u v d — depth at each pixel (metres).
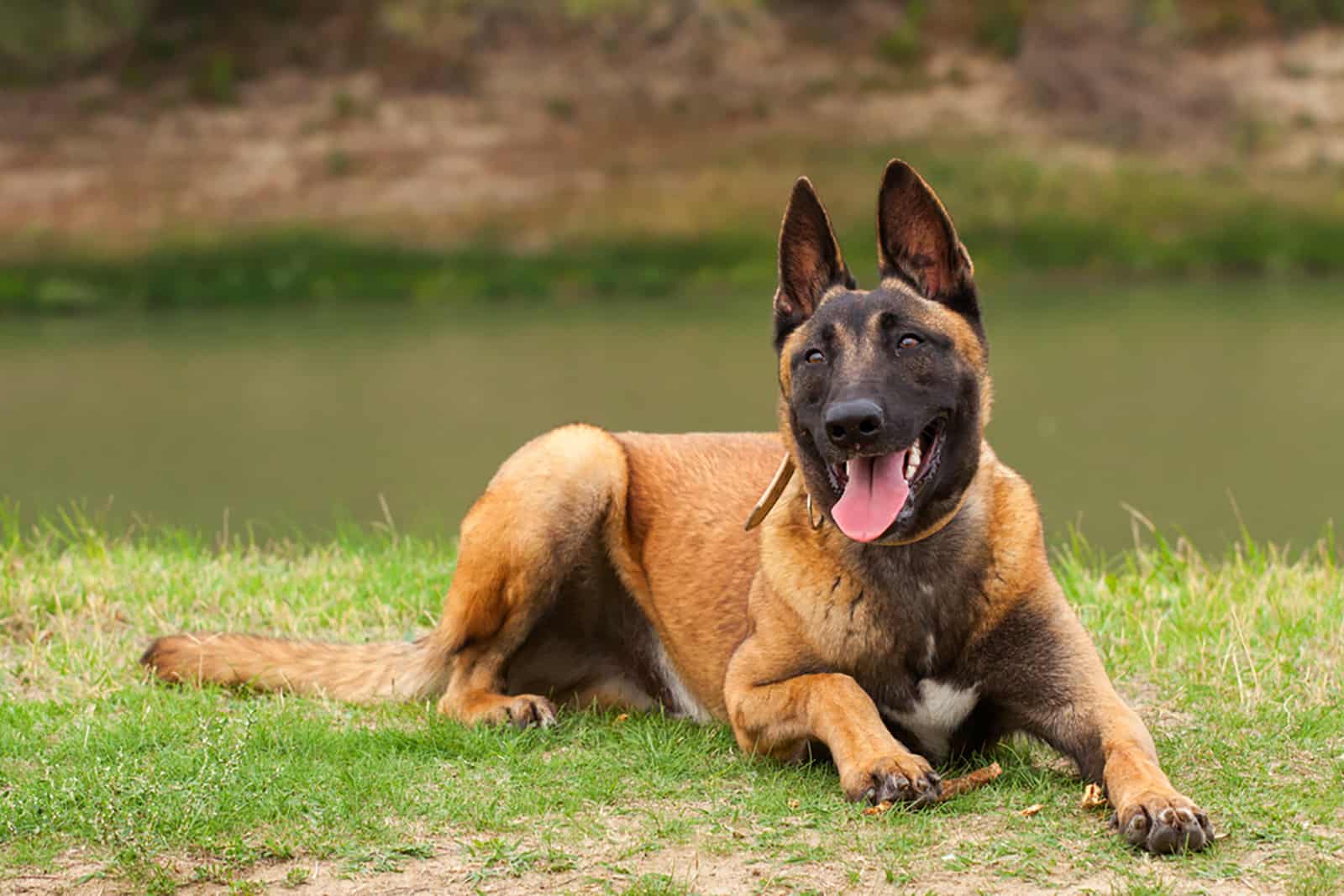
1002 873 4.40
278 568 9.05
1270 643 6.85
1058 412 23.47
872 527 5.07
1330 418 22.25
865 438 5.02
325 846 4.68
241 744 5.51
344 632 7.65
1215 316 35.50
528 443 6.72
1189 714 5.98
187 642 6.59
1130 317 35.75
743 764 5.48
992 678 5.33
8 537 9.67
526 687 6.77
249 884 4.43
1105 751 5.00
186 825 4.77
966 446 5.34
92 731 5.69
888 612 5.33
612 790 5.14
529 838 4.76
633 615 6.58
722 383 27.02
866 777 4.91
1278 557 9.70
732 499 6.31
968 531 5.31
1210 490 17.17
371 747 5.60
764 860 4.55
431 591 8.04
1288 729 5.65
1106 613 7.50
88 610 7.80
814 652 5.43
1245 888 4.27
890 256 5.56
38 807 4.91
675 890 4.29
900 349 5.24
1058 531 14.62
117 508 16.70
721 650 6.04
